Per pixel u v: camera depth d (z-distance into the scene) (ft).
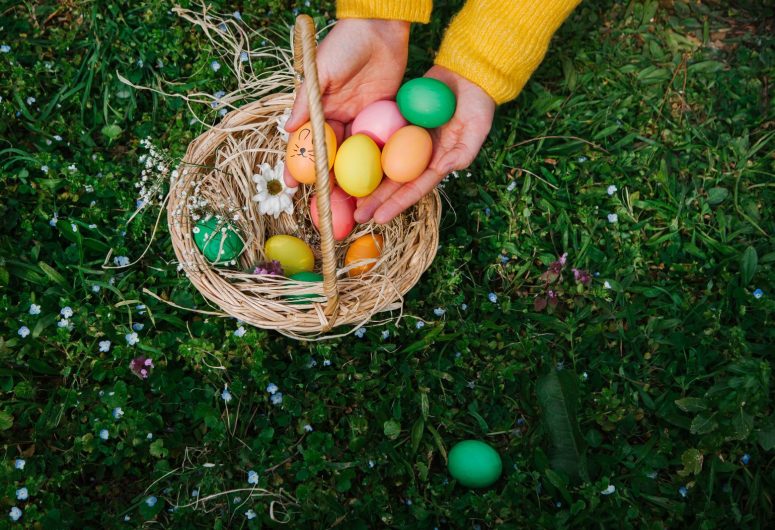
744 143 3.90
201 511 3.15
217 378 3.32
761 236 3.76
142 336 3.36
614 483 3.26
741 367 3.39
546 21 3.35
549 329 3.54
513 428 3.39
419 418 3.32
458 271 3.54
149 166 3.43
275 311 3.20
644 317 3.61
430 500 3.22
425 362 3.43
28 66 3.77
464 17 3.44
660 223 3.78
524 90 3.98
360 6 3.23
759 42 4.19
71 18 3.90
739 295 3.57
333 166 3.38
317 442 3.24
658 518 3.26
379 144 3.39
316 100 2.76
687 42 4.16
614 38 4.16
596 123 3.92
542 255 3.63
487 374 3.42
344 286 3.27
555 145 3.90
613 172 3.82
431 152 3.33
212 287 3.21
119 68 3.80
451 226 3.67
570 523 3.18
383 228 3.54
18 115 3.66
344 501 3.23
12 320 3.28
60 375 3.30
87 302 3.38
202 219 3.36
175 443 3.22
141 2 3.90
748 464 3.34
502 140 3.84
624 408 3.37
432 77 3.47
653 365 3.51
